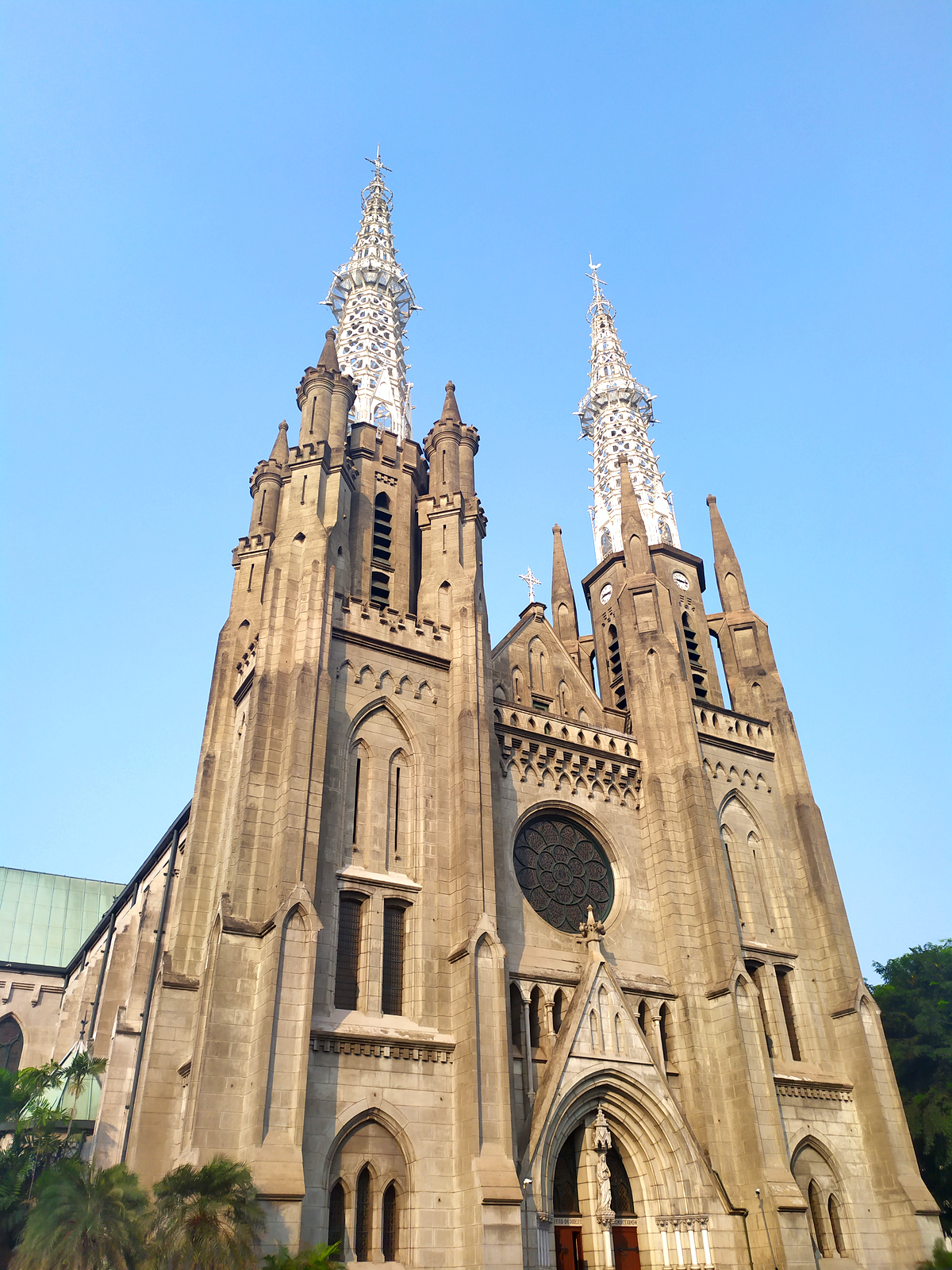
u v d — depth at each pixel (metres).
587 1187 38.50
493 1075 36.25
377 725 44.06
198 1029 35.09
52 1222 27.38
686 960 46.19
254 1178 29.83
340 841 39.94
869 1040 48.78
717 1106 42.84
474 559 52.22
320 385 54.22
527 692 55.31
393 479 61.31
